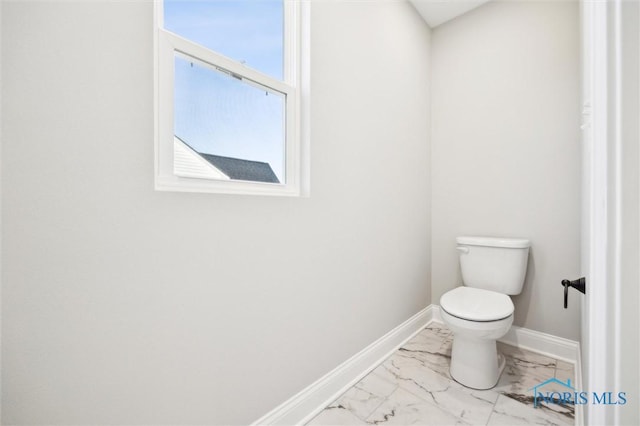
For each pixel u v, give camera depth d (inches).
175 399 36.8
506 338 81.4
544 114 75.6
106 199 30.9
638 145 12.5
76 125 28.9
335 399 58.1
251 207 44.6
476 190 86.7
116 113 31.4
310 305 54.6
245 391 44.4
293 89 53.4
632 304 12.6
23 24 26.2
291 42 53.9
